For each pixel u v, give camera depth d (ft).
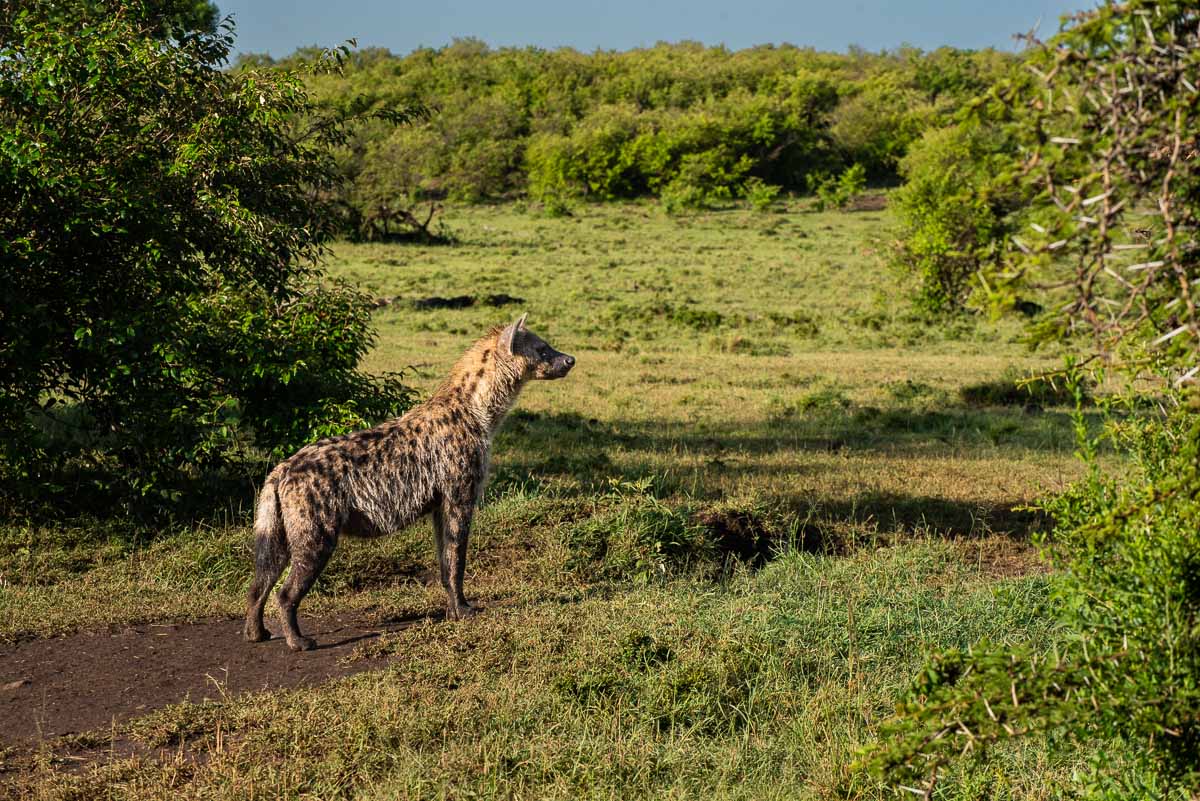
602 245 216.54
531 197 312.91
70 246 40.45
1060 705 12.95
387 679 24.97
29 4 43.70
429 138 329.93
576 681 24.82
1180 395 12.25
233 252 45.27
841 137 329.93
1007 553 39.93
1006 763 21.54
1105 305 10.41
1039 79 10.09
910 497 47.09
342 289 49.11
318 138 52.21
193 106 44.42
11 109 40.86
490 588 34.12
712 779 21.20
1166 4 9.95
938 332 126.11
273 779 19.97
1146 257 10.96
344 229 52.85
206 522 39.83
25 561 34.99
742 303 149.59
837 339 122.11
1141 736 13.66
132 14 45.42
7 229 39.14
